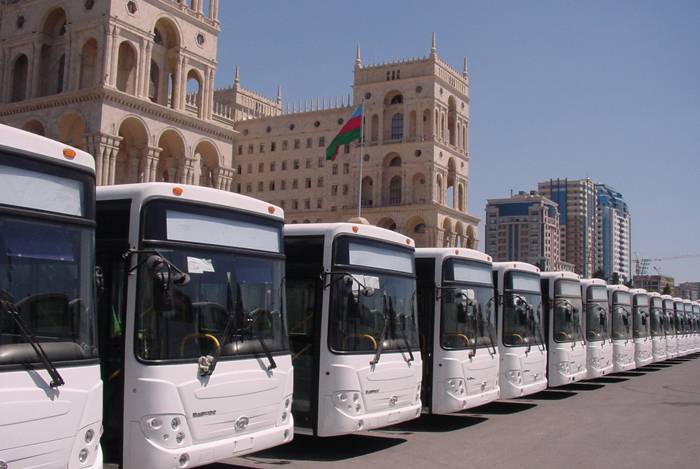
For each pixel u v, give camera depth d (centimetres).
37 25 5550
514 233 19600
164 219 1038
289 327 1480
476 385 1841
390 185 10269
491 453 1512
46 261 820
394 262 1575
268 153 12656
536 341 2227
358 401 1412
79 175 880
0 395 739
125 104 5203
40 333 801
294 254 1478
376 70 10400
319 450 1561
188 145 5716
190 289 1048
